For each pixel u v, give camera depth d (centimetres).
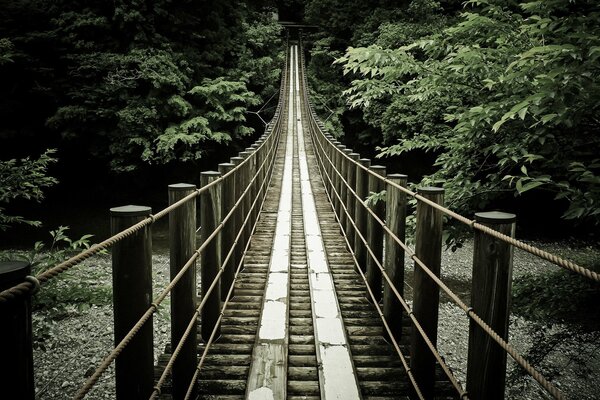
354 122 2547
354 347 334
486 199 416
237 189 480
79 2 1728
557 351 624
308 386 287
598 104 274
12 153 1828
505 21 387
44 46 1666
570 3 300
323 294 439
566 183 312
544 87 270
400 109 1496
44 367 664
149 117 1706
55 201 1927
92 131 1752
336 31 3036
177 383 258
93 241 1711
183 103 1762
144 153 1670
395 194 321
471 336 183
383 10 2353
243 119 1989
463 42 402
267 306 405
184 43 2058
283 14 5675
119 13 1703
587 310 368
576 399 557
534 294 412
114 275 184
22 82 1631
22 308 104
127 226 182
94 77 1728
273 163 1339
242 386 281
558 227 1589
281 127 2231
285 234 666
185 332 232
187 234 250
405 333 365
